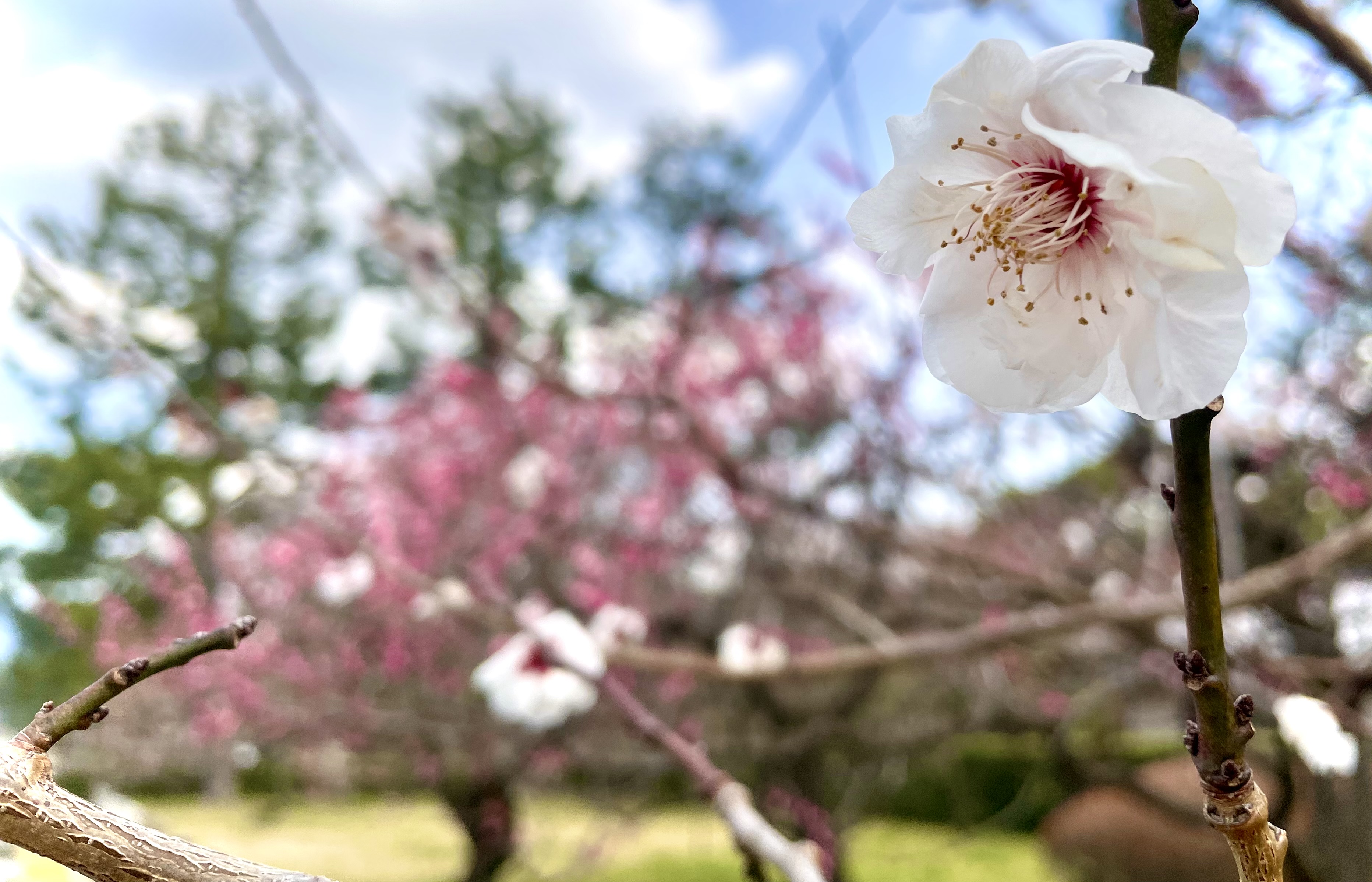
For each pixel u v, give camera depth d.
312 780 6.72
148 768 5.23
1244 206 0.80
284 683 5.46
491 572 5.41
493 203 16.77
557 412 6.07
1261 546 4.70
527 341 6.61
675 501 5.86
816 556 5.62
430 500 5.93
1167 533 5.05
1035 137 0.95
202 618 5.25
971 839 7.52
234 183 12.71
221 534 5.48
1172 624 4.23
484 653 5.32
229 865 0.71
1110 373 0.97
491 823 6.24
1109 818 6.10
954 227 1.01
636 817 5.37
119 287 9.04
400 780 6.56
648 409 5.66
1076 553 5.26
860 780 6.05
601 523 5.96
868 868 7.50
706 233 5.89
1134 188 0.88
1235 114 2.79
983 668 5.37
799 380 6.18
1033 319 0.98
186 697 5.25
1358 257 3.31
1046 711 5.69
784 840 1.25
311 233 13.21
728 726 5.91
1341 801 2.80
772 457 6.17
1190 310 0.83
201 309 12.10
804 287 6.19
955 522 5.41
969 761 9.70
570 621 3.10
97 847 0.70
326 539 5.03
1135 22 2.64
